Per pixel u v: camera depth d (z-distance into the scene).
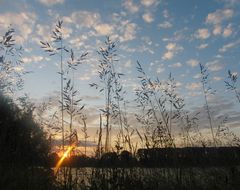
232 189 0.40
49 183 0.39
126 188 0.40
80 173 0.42
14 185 0.37
